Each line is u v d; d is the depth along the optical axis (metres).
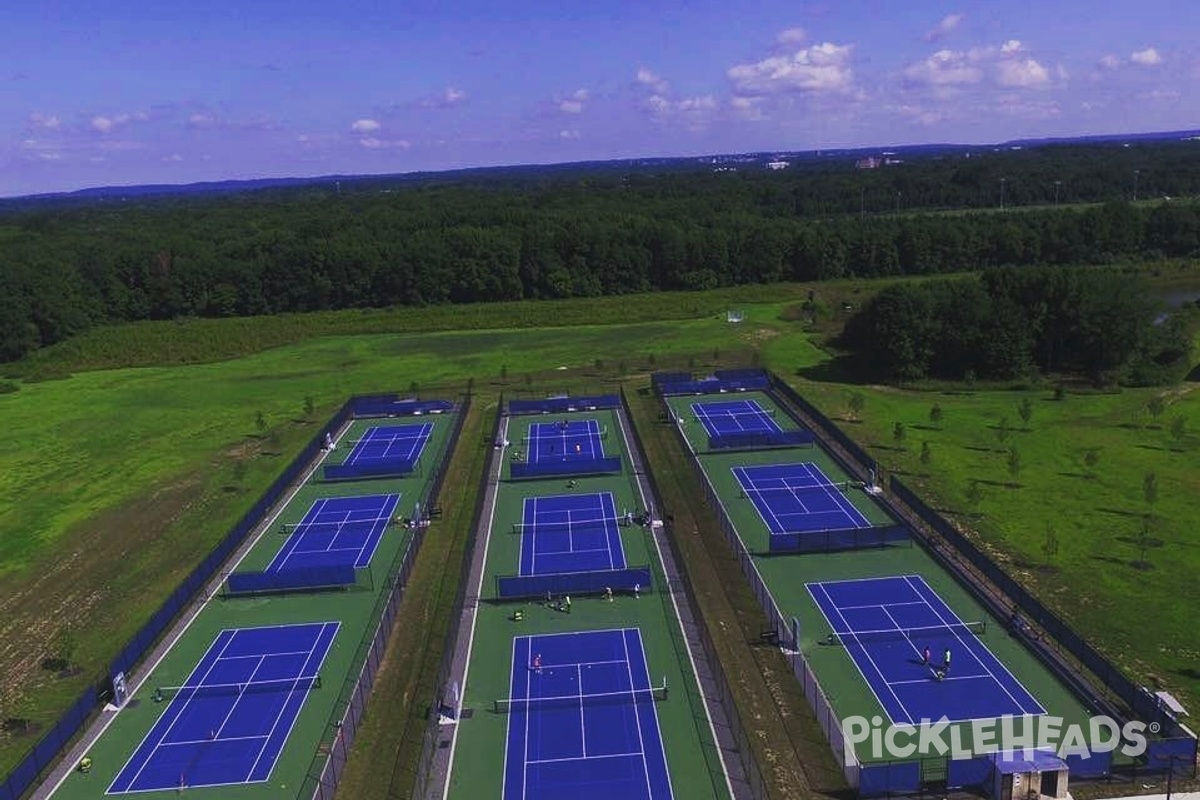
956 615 47.94
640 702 41.75
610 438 82.38
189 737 41.25
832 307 143.12
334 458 80.75
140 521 67.38
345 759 38.41
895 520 60.47
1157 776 34.78
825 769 36.44
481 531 62.62
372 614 51.91
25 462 84.00
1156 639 44.09
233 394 106.69
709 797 35.38
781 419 85.50
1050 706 39.81
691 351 117.56
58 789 38.16
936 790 34.56
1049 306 95.38
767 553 56.69
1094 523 57.69
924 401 89.19
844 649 45.28
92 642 50.12
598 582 51.94
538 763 37.97
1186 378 93.06
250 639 49.66
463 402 97.12
